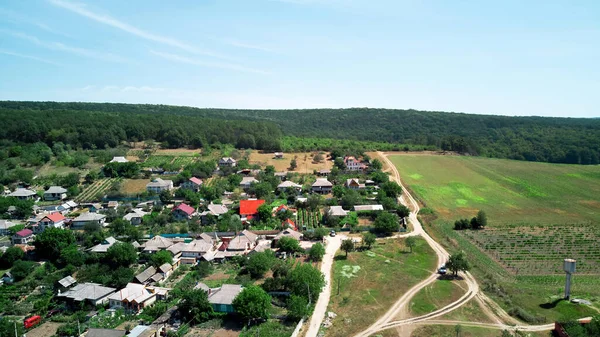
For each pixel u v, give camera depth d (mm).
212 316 87938
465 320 85875
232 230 143500
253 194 182875
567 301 93000
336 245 132750
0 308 93938
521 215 165250
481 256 122562
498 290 98938
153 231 143375
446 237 138625
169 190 181000
